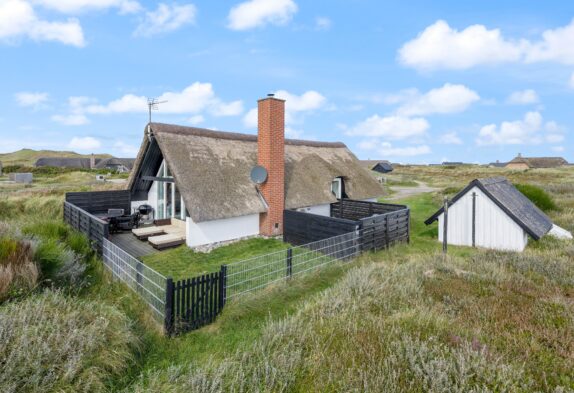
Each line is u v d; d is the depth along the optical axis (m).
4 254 7.36
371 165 104.94
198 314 7.29
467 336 5.85
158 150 16.28
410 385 4.55
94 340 5.15
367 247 12.92
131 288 8.44
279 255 12.77
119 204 17.98
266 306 7.92
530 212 15.04
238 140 17.50
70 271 8.19
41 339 4.84
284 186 17.08
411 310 6.92
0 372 4.24
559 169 85.62
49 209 18.55
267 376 4.82
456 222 15.08
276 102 15.39
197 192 13.34
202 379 4.77
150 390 4.59
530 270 9.97
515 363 5.11
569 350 5.51
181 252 12.81
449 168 114.44
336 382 4.77
